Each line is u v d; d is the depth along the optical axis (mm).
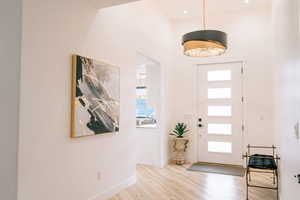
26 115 2115
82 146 2832
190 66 5633
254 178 4238
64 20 2562
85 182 2865
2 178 2102
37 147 2221
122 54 3693
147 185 3863
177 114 5715
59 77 2488
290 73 2016
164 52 5316
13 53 2096
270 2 4820
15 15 2105
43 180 2281
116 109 3475
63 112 2537
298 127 1568
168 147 5492
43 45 2299
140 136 5379
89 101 2895
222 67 5375
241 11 5184
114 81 3438
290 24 1980
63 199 2521
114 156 3471
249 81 5090
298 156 1574
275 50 3932
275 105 4168
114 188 3441
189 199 3277
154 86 5266
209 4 4883
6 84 2121
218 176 4371
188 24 5680
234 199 3277
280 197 3148
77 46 2748
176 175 4449
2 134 2113
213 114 5434
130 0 2883
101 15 3201
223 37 3248
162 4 4902
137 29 4168
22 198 2064
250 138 5047
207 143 5469
